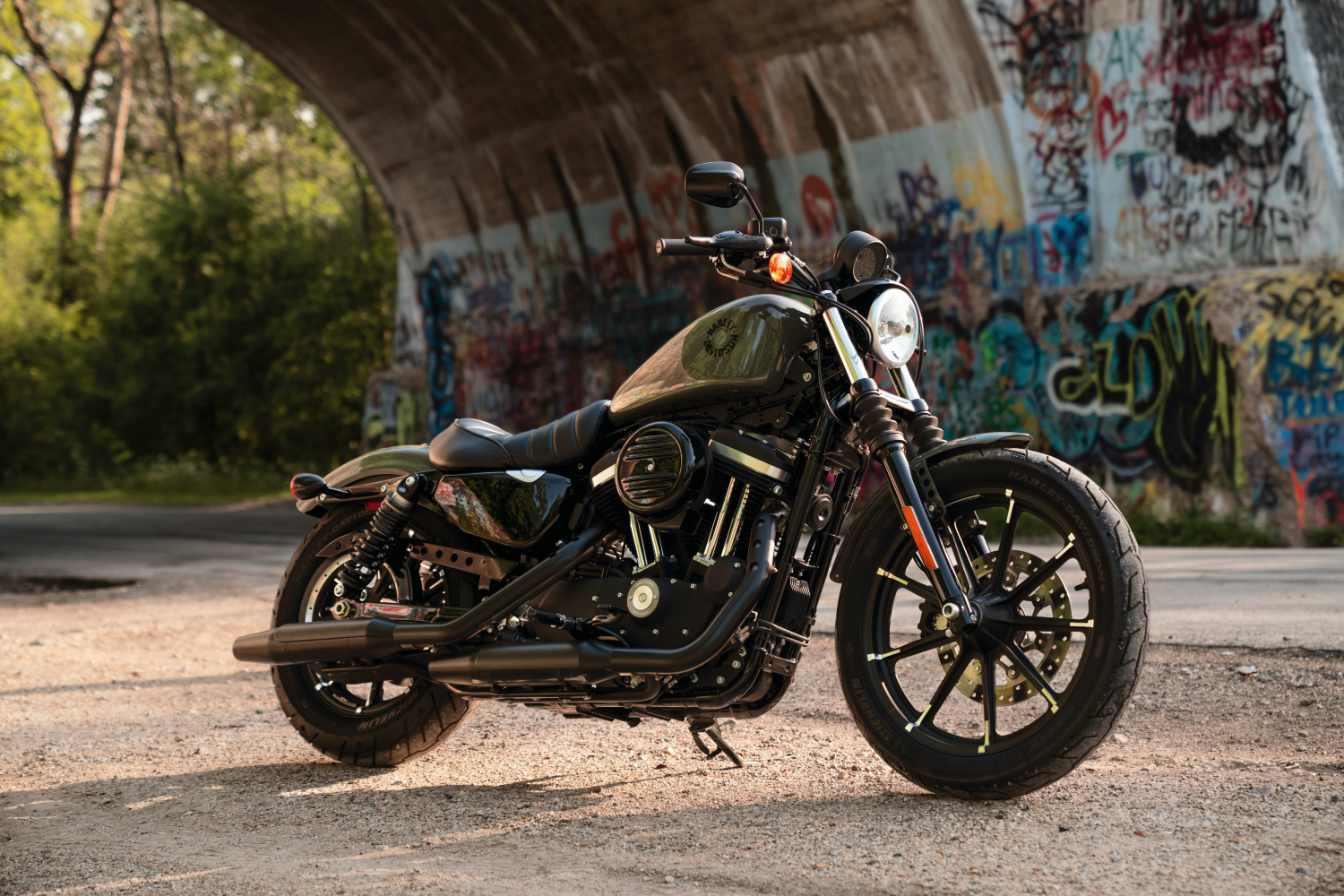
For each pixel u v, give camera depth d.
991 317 14.02
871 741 2.94
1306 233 11.71
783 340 2.90
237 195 32.22
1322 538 10.87
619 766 3.38
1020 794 2.71
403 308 24.81
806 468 2.90
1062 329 13.09
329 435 31.27
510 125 19.97
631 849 2.57
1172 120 12.59
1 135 41.47
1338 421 11.02
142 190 43.78
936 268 14.66
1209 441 11.71
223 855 2.66
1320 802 2.62
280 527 17.14
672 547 3.02
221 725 4.25
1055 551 9.28
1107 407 12.69
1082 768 3.05
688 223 18.27
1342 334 11.00
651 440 2.96
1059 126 13.36
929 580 2.84
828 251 15.96
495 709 4.33
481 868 2.48
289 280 30.86
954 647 2.94
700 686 2.90
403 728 3.48
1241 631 5.04
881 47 14.04
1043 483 2.78
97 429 33.03
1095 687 2.61
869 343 2.93
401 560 3.55
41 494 30.83
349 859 2.59
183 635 6.78
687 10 15.38
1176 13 12.48
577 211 20.14
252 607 7.98
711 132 16.95
